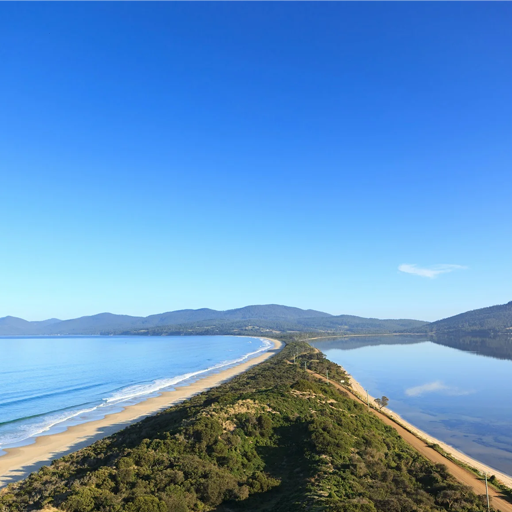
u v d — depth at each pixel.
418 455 40.81
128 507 23.69
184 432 37.22
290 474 32.34
